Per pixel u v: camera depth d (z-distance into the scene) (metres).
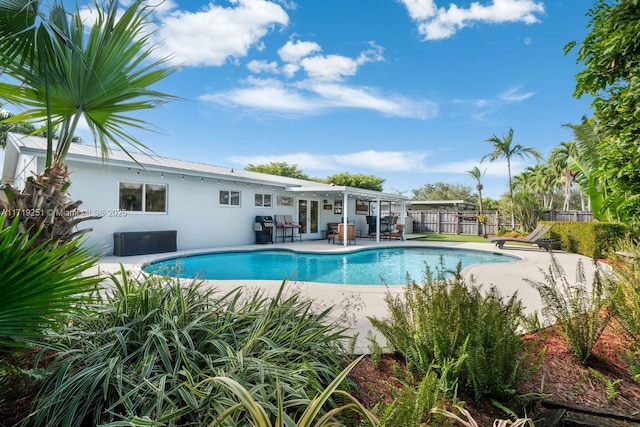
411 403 1.61
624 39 2.81
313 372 1.82
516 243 15.51
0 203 1.92
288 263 10.73
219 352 2.04
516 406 2.11
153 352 1.88
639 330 2.74
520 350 2.52
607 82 3.25
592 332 2.68
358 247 13.14
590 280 6.32
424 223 24.06
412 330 2.61
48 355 2.01
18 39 2.02
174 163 11.72
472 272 7.33
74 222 2.16
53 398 1.57
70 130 2.43
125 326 2.03
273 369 1.80
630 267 3.48
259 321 2.36
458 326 2.33
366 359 2.58
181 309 2.34
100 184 9.12
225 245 12.70
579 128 8.16
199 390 1.59
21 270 1.21
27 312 1.33
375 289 5.52
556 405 2.19
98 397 1.68
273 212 14.97
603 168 3.41
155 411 1.59
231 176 12.34
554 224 12.48
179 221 11.11
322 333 2.46
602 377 2.48
